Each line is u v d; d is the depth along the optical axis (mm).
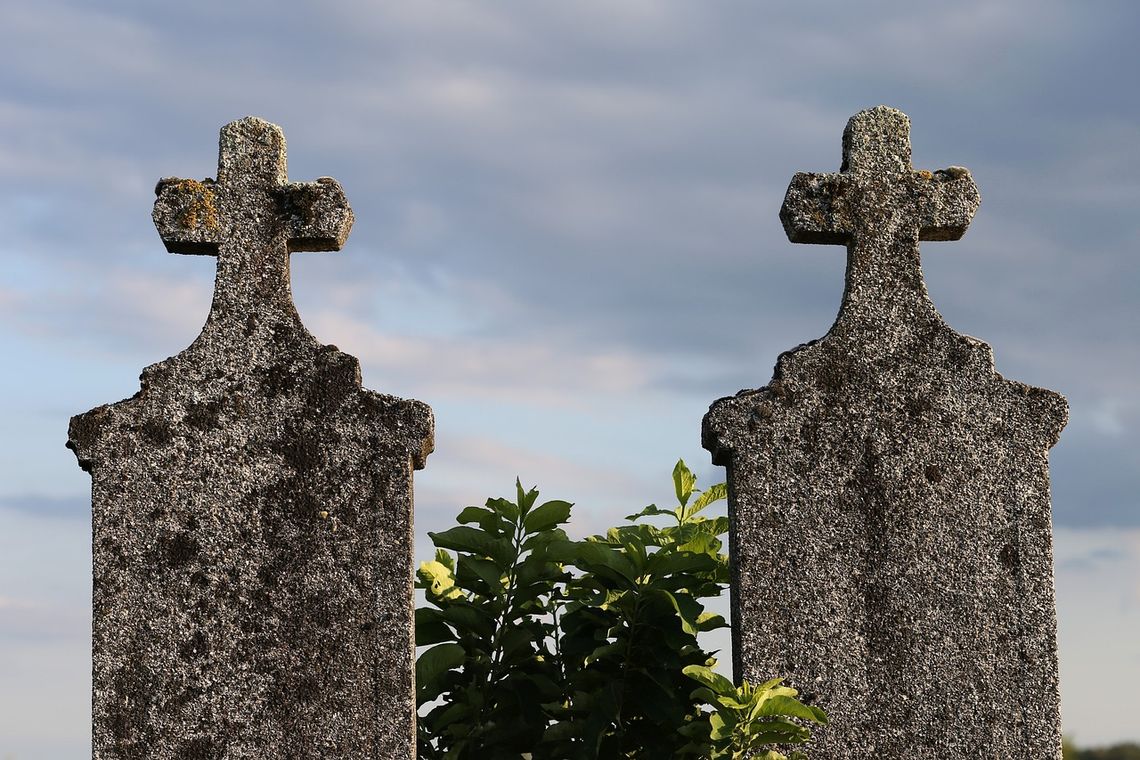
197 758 5910
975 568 6199
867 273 6406
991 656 6148
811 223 6414
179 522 6051
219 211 6301
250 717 5930
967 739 6094
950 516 6227
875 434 6262
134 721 5930
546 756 6992
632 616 6820
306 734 5922
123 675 5957
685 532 7520
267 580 6016
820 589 6145
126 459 6082
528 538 7086
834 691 6090
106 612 5992
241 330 6199
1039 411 6316
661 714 6676
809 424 6246
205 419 6117
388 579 6016
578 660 7133
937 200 6477
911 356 6336
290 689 5949
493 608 6992
